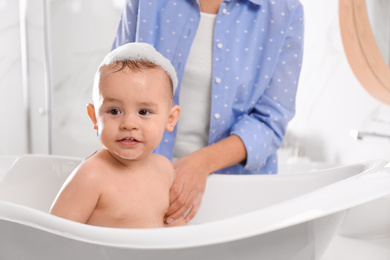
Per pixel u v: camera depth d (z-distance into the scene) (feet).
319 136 6.28
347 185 1.81
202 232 1.51
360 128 5.45
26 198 2.95
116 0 8.25
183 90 3.15
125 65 2.31
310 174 2.77
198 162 2.71
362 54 4.95
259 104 3.24
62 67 8.27
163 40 3.13
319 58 6.26
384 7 4.59
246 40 3.13
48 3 8.07
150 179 2.51
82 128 8.34
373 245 3.08
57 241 1.67
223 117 3.11
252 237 1.65
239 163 3.01
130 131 2.26
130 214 2.39
